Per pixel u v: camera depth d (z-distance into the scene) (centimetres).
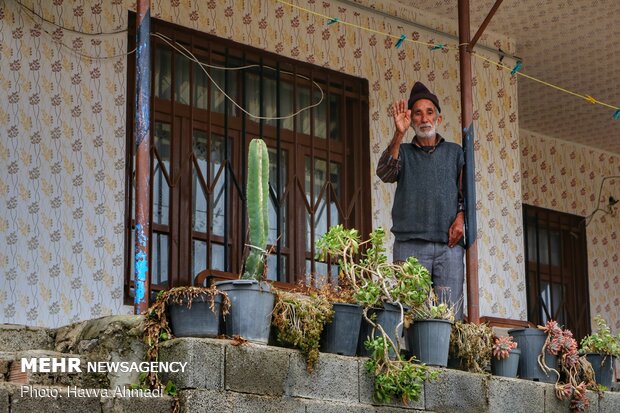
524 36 1187
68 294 891
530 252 1393
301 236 1032
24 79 905
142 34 722
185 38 997
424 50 1134
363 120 1088
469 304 846
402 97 1110
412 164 852
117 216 922
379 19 1112
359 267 733
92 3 945
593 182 1470
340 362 683
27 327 698
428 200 842
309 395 664
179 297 639
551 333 815
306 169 1050
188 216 973
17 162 891
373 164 1081
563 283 1416
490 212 1132
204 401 615
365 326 714
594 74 1270
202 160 994
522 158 1416
